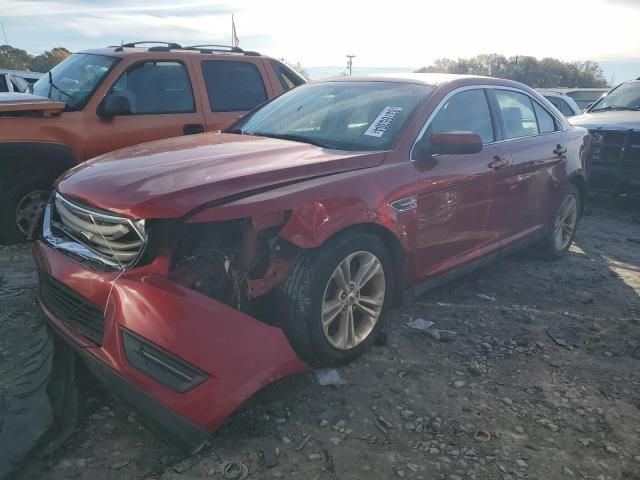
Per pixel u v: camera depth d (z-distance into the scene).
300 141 3.83
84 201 2.85
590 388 3.28
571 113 12.90
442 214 3.82
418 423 2.87
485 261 4.45
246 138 3.94
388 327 3.94
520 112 4.91
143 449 2.60
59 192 3.16
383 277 3.46
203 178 2.86
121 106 5.46
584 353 3.71
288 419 2.85
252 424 2.80
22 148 5.12
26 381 2.97
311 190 3.01
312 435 2.74
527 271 5.33
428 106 3.91
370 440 2.72
